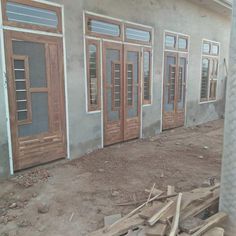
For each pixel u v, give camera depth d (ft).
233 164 8.71
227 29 36.63
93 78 19.08
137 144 22.61
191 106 31.45
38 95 15.53
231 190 8.86
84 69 18.16
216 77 35.94
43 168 16.15
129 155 19.52
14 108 14.39
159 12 24.34
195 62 30.94
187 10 28.17
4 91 13.82
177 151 20.95
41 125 15.90
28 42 14.71
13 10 13.89
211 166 17.61
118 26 20.49
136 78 22.94
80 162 17.61
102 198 12.71
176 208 9.30
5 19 13.58
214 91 36.09
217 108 37.45
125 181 14.78
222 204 9.21
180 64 28.43
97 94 19.52
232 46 8.51
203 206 9.95
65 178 14.98
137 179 15.08
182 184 14.44
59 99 16.72
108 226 9.30
